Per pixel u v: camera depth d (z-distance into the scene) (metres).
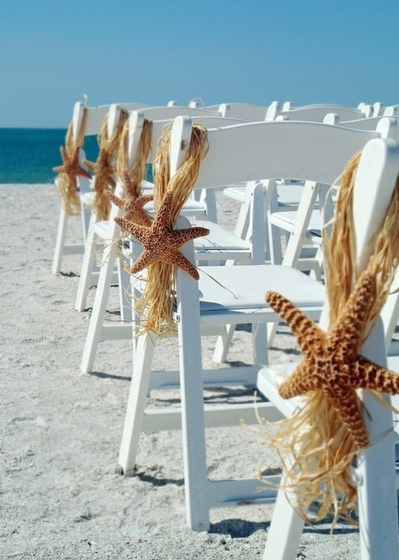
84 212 5.20
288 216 4.29
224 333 3.85
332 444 1.58
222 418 2.66
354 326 1.49
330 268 1.58
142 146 3.31
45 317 4.77
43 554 2.17
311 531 2.33
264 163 2.31
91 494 2.59
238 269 2.83
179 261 2.31
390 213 1.51
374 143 1.50
